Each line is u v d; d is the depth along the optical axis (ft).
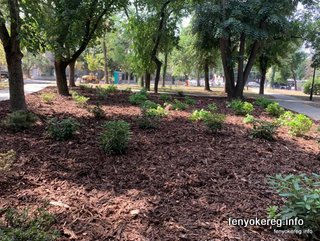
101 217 9.30
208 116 22.47
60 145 16.83
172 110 32.71
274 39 59.31
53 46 30.35
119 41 101.81
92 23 42.06
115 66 148.46
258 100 46.03
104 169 13.53
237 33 50.37
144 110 29.55
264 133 20.66
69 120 19.19
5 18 23.47
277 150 18.02
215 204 10.45
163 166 14.20
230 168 14.26
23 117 20.04
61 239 7.98
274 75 187.32
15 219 7.41
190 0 58.90
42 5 30.66
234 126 24.84
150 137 19.69
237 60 54.39
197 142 18.93
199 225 9.00
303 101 66.54
